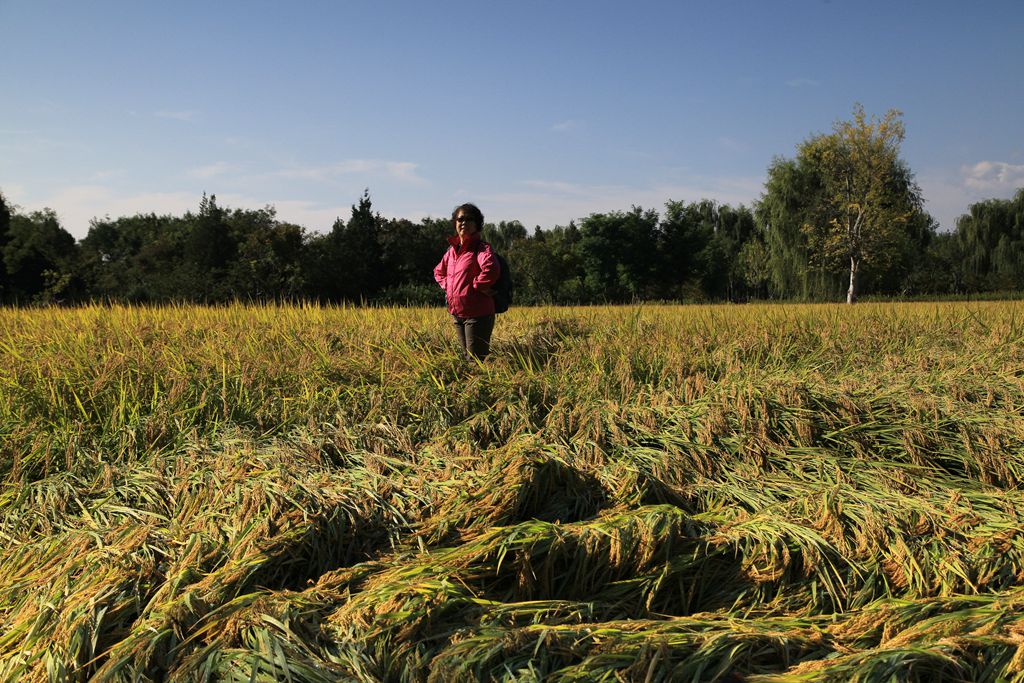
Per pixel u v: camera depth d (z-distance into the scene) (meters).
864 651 2.27
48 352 5.87
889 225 44.81
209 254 42.88
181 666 2.16
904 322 9.73
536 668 2.19
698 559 3.02
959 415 4.63
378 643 2.26
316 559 2.89
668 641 2.30
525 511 3.37
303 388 5.00
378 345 6.52
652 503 3.56
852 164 44.69
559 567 2.96
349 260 45.47
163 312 9.71
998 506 3.56
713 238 62.72
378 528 3.13
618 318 9.41
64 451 3.93
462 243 6.13
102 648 2.34
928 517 3.33
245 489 3.21
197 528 3.01
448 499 3.30
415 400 4.68
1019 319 8.77
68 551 2.89
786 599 2.94
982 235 61.09
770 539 3.06
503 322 9.22
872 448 4.34
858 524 3.26
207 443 4.05
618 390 5.18
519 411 4.51
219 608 2.40
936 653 2.20
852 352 6.98
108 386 4.77
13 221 47.69
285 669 2.08
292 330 7.45
